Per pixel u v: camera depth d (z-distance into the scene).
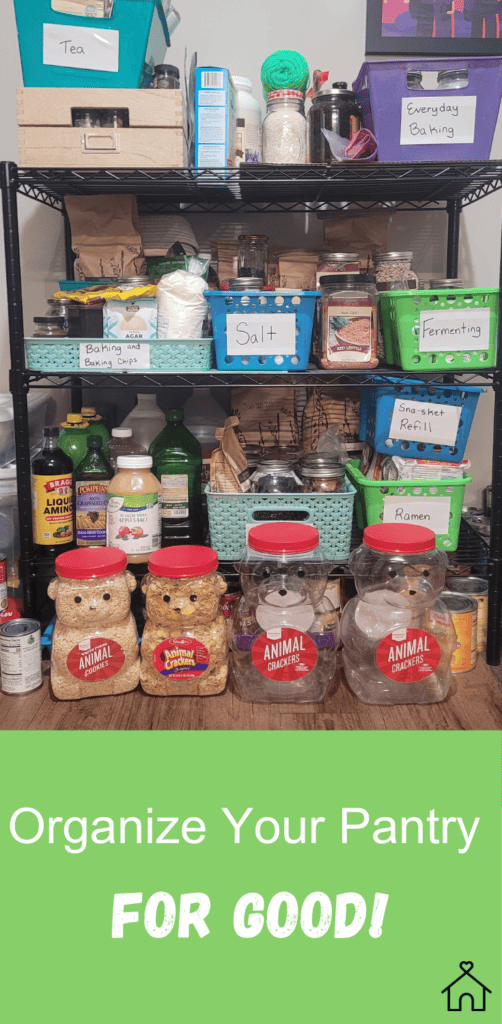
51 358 1.42
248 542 1.31
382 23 1.73
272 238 1.82
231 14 1.74
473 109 1.38
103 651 1.30
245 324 1.40
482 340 1.42
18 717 1.26
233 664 1.39
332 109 1.46
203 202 1.79
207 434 1.71
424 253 1.84
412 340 1.42
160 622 1.30
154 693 1.33
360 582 1.37
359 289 1.39
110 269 1.61
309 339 1.42
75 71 1.38
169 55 1.76
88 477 1.49
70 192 1.66
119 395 1.85
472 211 1.83
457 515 1.50
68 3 1.36
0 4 1.72
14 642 1.33
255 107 1.55
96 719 1.25
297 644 1.28
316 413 1.68
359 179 1.43
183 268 1.53
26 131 1.38
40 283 1.83
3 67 1.75
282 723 1.24
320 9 1.74
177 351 1.41
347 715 1.27
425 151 1.40
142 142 1.38
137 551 1.43
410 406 1.47
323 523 1.45
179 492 1.52
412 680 1.29
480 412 1.93
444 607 1.34
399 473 1.48
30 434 1.71
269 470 1.49
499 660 1.53
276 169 1.39
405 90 1.37
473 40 1.74
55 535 1.48
